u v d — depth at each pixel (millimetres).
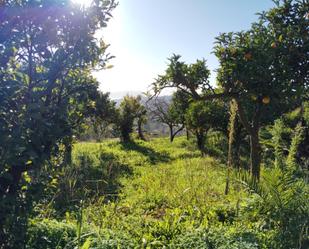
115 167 14508
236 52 7203
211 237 5402
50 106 3197
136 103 31250
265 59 6996
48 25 3143
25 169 3143
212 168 15023
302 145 10422
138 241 5586
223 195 9156
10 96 2926
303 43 7137
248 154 21922
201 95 8328
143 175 14422
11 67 3088
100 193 10086
